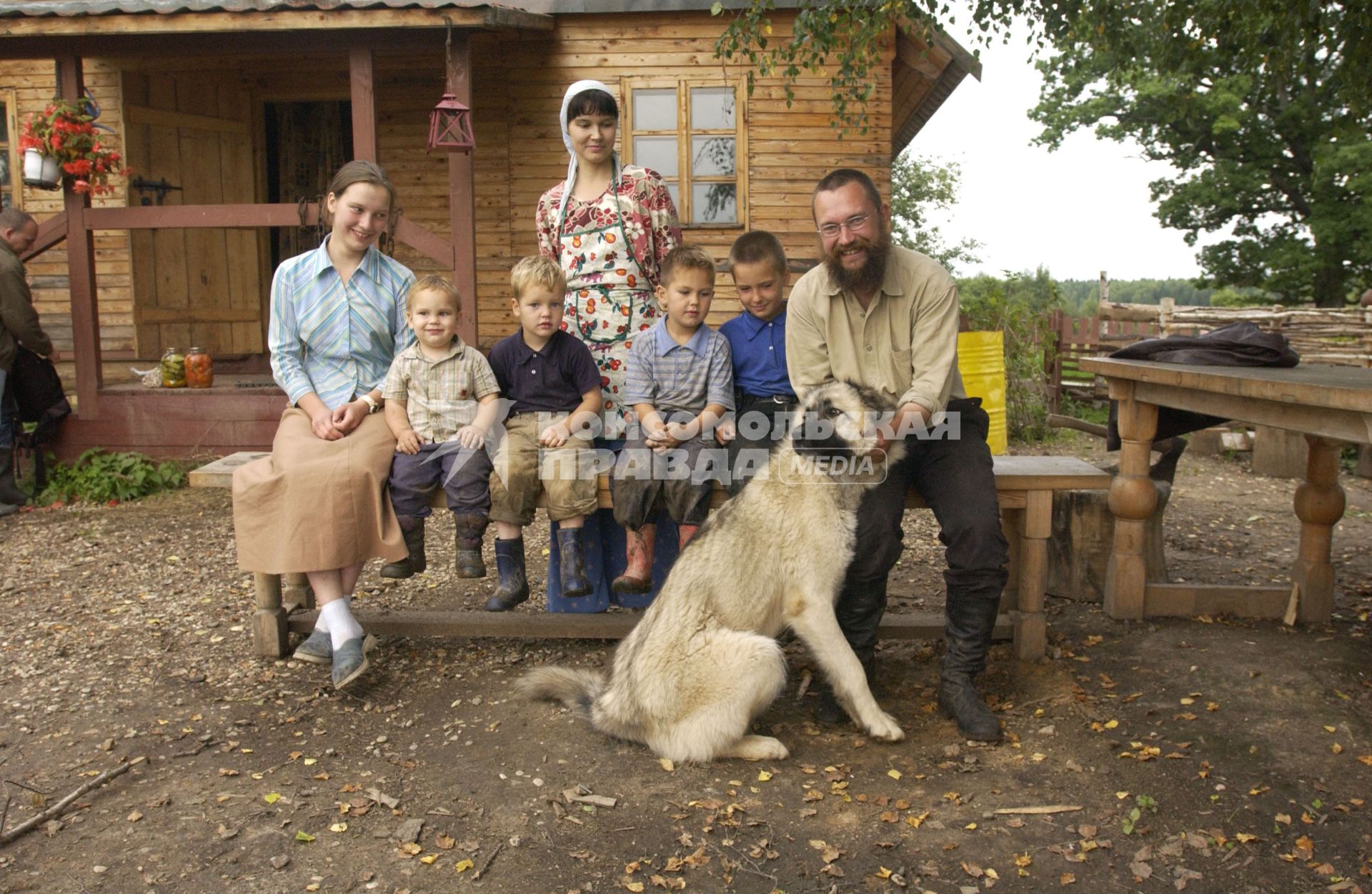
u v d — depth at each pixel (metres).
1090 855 2.71
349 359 4.01
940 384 3.36
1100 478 3.85
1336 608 4.54
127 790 3.07
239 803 2.98
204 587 5.32
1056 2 7.00
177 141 9.88
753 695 3.19
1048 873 2.64
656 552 4.34
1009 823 2.87
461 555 3.82
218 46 7.65
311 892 2.56
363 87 7.68
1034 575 3.93
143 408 8.11
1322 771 3.05
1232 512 6.97
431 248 7.81
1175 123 22.66
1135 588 4.34
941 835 2.81
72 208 7.84
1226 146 22.89
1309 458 4.23
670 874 2.64
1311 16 6.39
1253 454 8.74
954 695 3.47
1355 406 2.94
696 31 9.28
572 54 9.52
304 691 3.86
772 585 3.34
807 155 9.30
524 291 3.68
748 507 3.35
